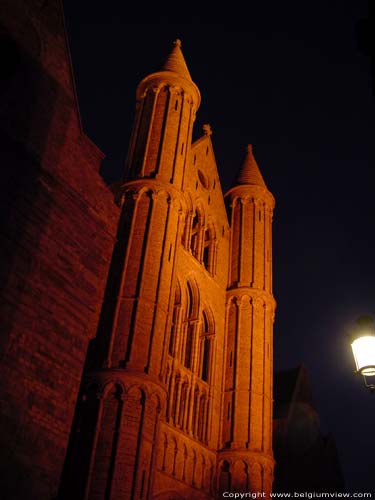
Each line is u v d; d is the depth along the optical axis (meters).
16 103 17.78
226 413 42.31
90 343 33.34
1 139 16.98
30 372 16.36
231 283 48.59
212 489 38.88
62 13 20.16
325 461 59.38
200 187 49.28
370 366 11.93
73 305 18.55
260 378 44.03
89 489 28.17
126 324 33.62
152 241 37.06
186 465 37.09
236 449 40.16
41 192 18.11
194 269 44.69
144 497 29.48
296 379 61.81
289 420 58.62
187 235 45.16
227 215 53.50
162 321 34.91
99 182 21.17
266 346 45.94
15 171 17.19
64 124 19.61
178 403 38.34
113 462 28.91
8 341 15.86
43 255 17.72
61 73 19.80
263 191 54.22
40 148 18.34
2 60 17.98
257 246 50.88
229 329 46.34
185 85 45.66
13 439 15.30
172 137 42.66
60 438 16.75
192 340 42.41
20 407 15.75
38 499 15.55
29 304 16.81
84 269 19.41
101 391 30.98
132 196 38.91
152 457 30.84
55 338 17.52
